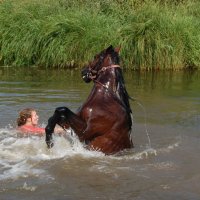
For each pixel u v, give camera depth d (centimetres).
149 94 1354
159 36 1862
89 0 2109
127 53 1842
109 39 1852
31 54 1889
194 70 1873
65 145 812
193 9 2236
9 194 619
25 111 923
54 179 674
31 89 1368
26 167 721
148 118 1049
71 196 616
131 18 1992
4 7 2009
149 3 2089
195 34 1966
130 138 820
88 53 1847
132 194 626
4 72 1725
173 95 1342
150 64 1847
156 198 614
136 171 711
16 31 1920
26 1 2056
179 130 948
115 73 804
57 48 1856
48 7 2025
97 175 693
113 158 769
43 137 880
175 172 710
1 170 707
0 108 1102
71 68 1848
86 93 1319
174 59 1866
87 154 778
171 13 2027
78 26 1898
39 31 1895
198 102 1243
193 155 791
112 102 789
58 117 766
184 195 624
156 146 840
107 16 2042
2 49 1911
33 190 634
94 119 776
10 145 833
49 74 1691
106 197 615
